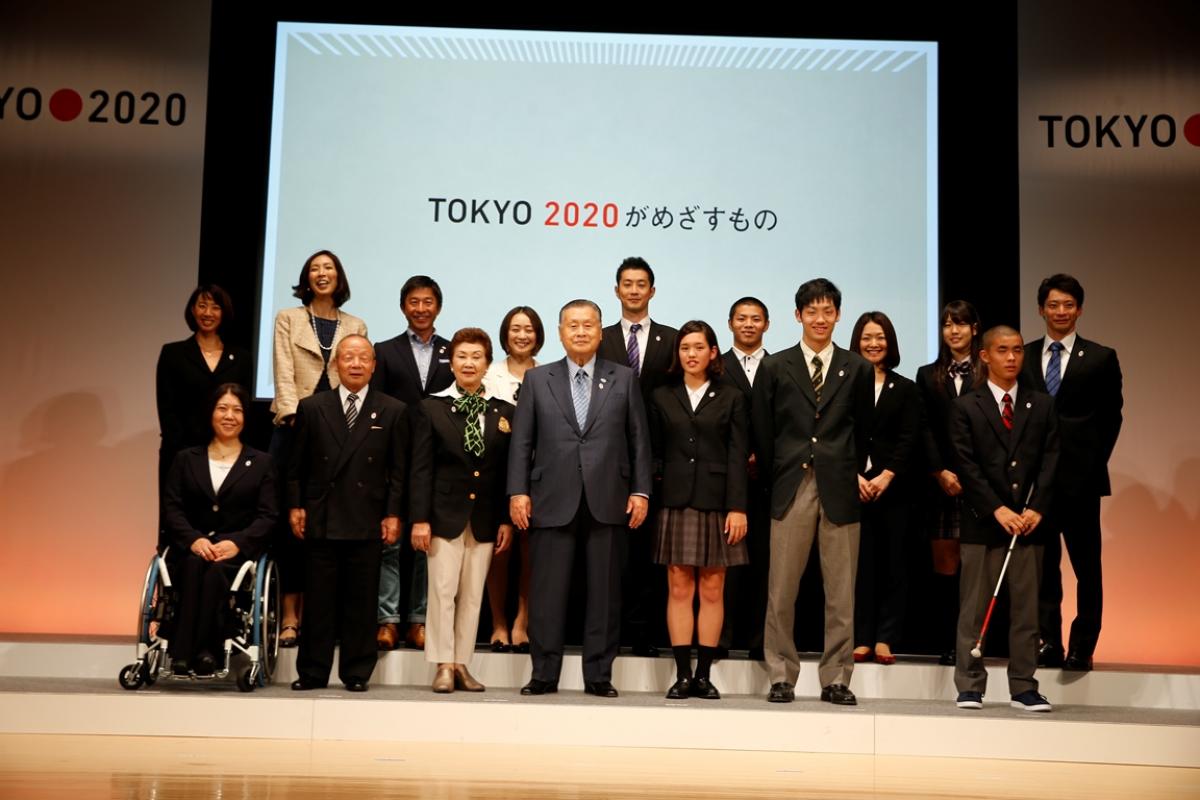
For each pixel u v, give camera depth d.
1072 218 5.19
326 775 3.03
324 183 5.10
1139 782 3.29
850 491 3.92
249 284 5.06
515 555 4.66
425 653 4.04
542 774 3.12
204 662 3.69
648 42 5.19
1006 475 3.95
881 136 5.14
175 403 4.48
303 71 5.15
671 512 3.98
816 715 3.66
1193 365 5.15
